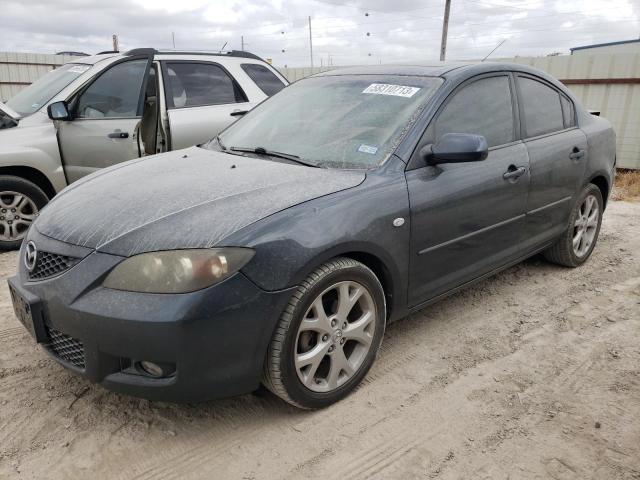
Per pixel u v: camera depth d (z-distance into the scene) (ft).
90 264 7.73
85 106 17.35
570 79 34.37
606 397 9.39
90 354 7.64
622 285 14.37
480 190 10.82
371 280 9.07
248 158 10.80
